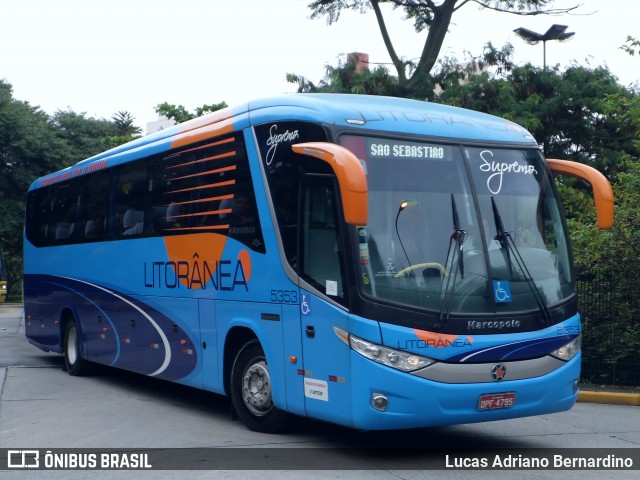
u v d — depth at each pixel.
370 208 7.73
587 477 7.57
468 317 7.66
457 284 7.75
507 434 9.61
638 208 13.52
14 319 28.53
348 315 7.56
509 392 7.77
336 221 7.76
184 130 10.91
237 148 9.48
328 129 7.93
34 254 16.44
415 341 7.43
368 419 7.41
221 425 9.80
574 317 8.42
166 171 11.20
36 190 16.72
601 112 23.83
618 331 13.39
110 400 11.77
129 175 12.36
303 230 8.26
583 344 13.55
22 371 15.09
